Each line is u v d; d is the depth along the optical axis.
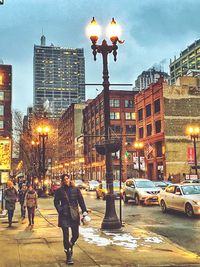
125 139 91.19
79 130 126.06
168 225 16.11
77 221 8.76
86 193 48.41
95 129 101.00
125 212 22.03
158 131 63.22
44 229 14.36
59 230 13.89
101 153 14.43
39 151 48.41
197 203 18.61
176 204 20.25
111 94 92.94
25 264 8.44
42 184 46.53
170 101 61.19
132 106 93.81
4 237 12.27
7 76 101.12
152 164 66.06
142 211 22.55
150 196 27.16
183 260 8.88
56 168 136.38
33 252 9.73
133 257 9.16
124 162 84.31
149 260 8.86
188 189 20.28
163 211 21.83
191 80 64.12
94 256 9.25
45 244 10.86
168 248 10.31
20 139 59.62
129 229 13.75
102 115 94.00
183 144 60.50
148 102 67.25
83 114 115.81
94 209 24.42
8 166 21.86
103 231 13.20
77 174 118.06
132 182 29.17
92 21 14.14
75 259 8.92
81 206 8.96
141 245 10.71
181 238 12.80
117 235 12.38
